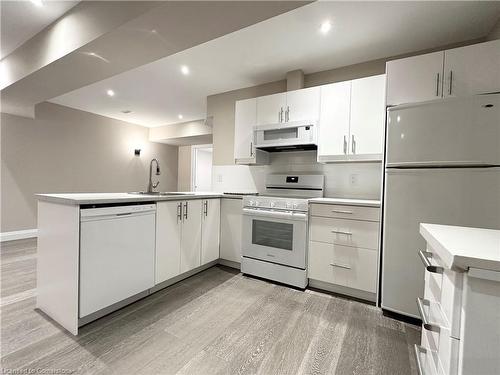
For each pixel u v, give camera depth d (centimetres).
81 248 151
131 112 480
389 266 180
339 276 212
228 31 171
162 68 290
